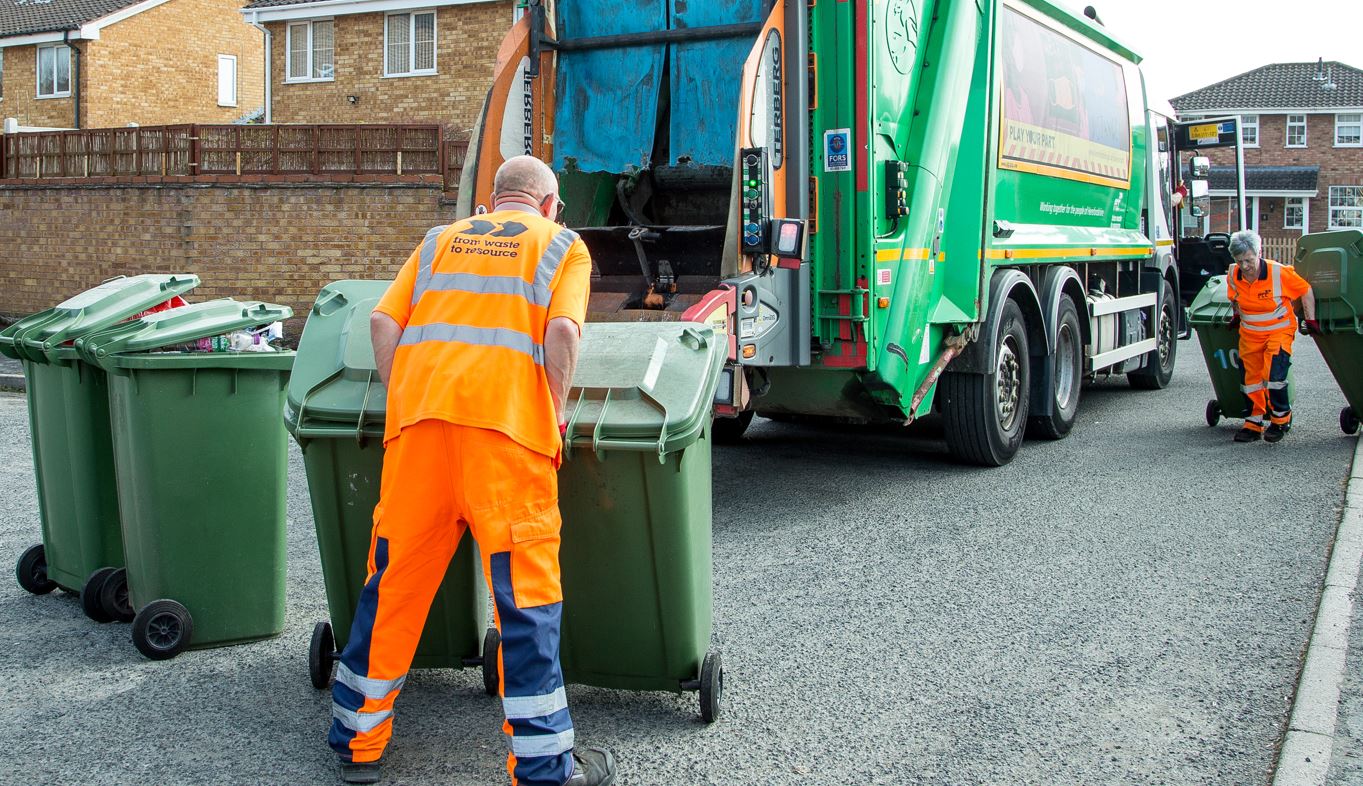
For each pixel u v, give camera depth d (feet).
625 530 12.17
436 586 11.51
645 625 12.57
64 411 16.43
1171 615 16.38
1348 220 153.58
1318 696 13.42
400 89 75.66
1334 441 29.27
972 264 24.56
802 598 17.35
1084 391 40.37
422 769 11.87
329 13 76.07
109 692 13.80
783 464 27.50
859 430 32.58
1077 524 21.39
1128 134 36.37
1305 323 28.73
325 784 11.58
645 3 22.68
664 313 20.49
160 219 52.31
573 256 11.46
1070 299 30.32
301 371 13.04
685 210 23.72
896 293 22.38
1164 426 32.32
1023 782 11.56
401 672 11.53
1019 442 27.53
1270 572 18.28
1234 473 25.55
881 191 21.83
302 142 50.52
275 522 15.38
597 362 12.41
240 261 51.37
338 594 13.35
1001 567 18.80
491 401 10.77
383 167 50.11
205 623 15.11
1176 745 12.35
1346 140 153.48
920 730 12.75
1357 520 21.11
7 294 57.82
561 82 23.43
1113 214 35.27
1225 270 43.32
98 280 54.60
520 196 12.02
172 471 14.64
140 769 11.86
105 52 95.55
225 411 14.84
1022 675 14.29
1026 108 27.84
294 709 13.34
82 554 16.58
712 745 12.41
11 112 99.91
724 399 19.20
